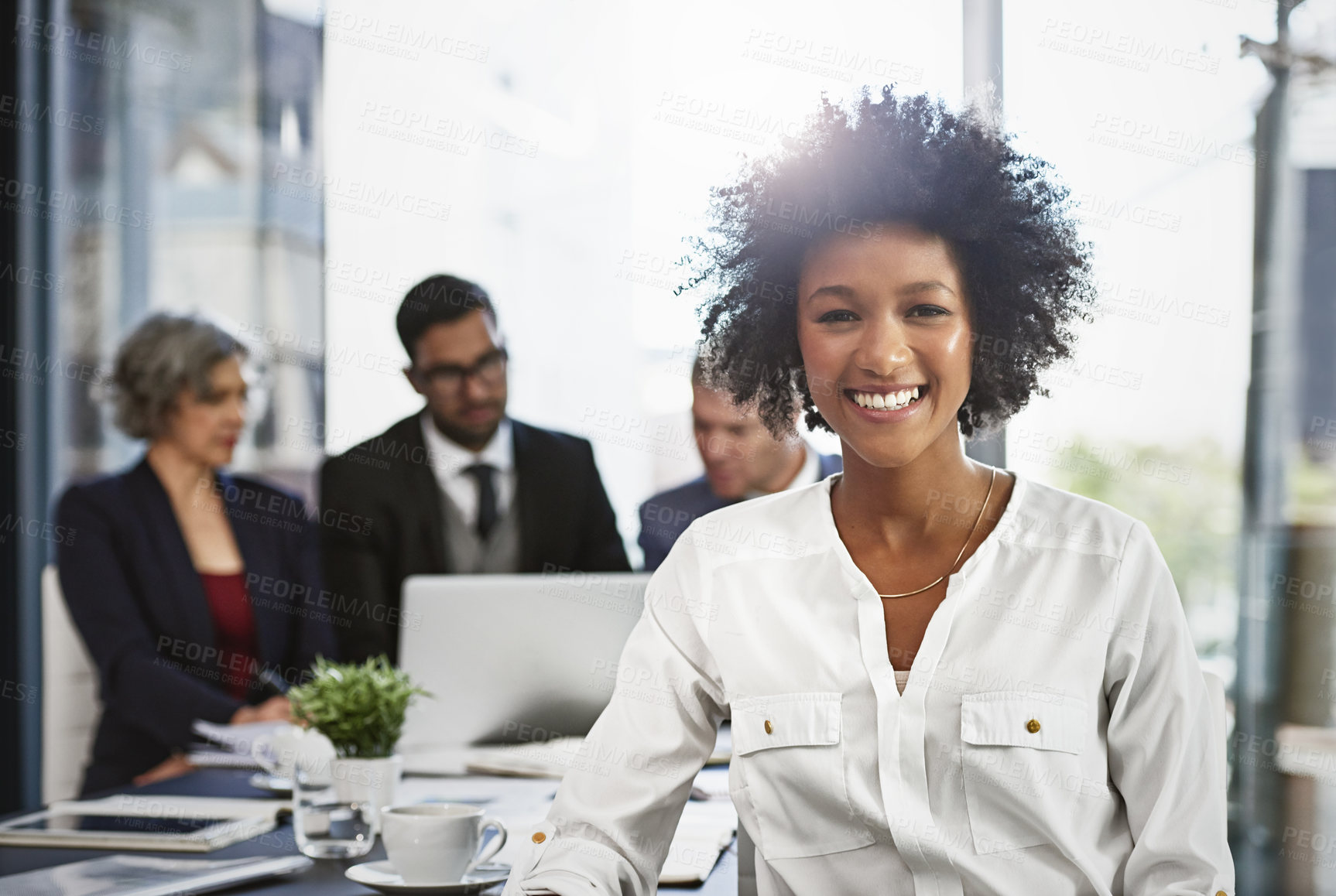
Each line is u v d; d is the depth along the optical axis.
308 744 1.45
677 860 1.35
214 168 3.82
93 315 3.69
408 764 1.89
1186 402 2.96
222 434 2.97
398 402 3.90
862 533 1.19
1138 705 1.09
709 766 1.92
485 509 3.10
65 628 2.74
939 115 1.25
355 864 1.40
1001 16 3.13
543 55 3.87
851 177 1.15
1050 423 3.04
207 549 2.96
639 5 3.74
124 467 3.67
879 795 1.10
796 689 1.14
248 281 3.83
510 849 1.43
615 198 3.85
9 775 3.44
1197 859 1.03
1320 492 2.82
